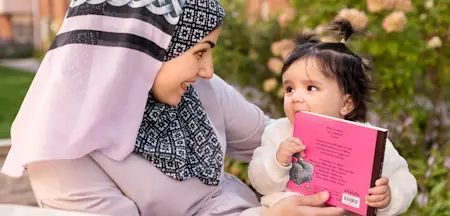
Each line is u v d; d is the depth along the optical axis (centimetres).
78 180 187
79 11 189
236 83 506
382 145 188
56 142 180
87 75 186
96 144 184
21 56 1608
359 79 220
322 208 198
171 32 188
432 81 515
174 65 194
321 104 212
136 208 195
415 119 484
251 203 232
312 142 204
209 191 214
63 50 188
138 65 189
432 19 482
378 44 429
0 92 1026
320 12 467
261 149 229
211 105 231
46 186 188
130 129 189
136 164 194
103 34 187
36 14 1556
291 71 219
